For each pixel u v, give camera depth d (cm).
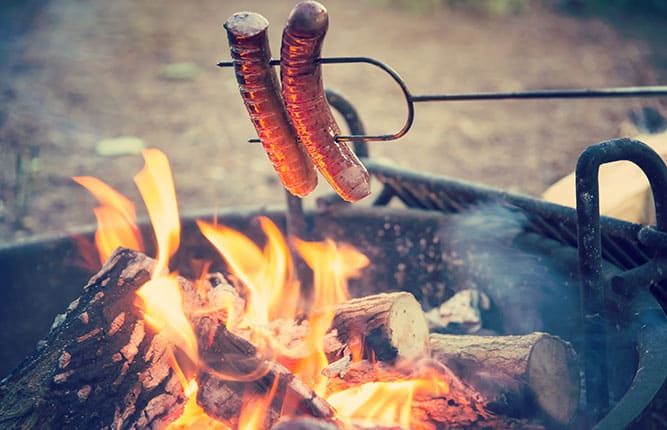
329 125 82
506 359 95
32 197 202
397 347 96
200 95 281
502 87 279
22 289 123
